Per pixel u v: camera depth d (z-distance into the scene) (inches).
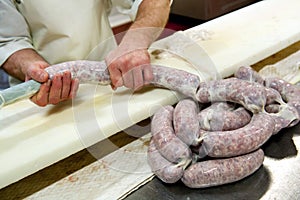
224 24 49.8
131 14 44.4
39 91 30.1
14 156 27.6
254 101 27.8
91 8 43.5
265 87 31.1
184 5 86.3
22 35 40.6
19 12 42.2
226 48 42.9
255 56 41.3
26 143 29.0
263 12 52.9
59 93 31.3
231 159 25.4
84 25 43.4
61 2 41.4
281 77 39.5
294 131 30.7
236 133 25.4
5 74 46.1
